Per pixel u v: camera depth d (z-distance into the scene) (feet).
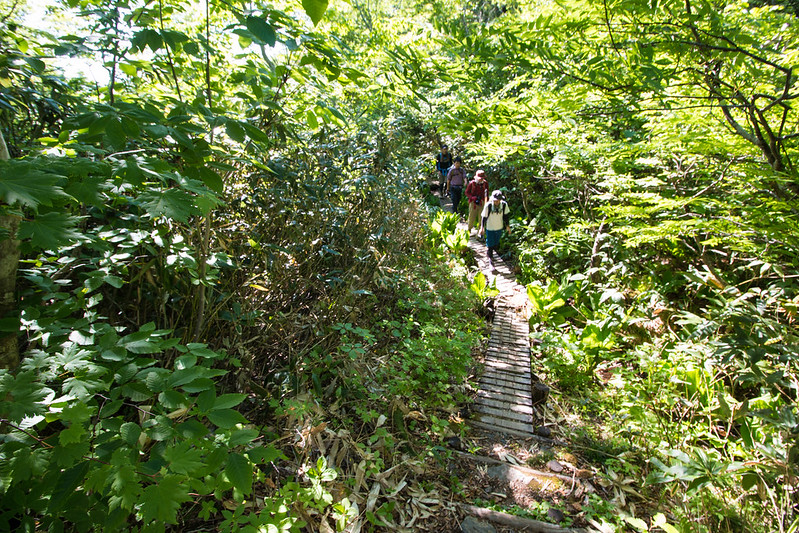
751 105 6.11
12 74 6.20
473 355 16.11
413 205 21.35
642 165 16.69
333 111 6.70
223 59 8.45
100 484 3.41
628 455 10.98
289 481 8.25
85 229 6.43
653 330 16.17
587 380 14.76
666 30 5.73
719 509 8.91
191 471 3.62
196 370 4.21
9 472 3.39
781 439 9.77
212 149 5.01
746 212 9.65
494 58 6.01
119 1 5.93
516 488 9.92
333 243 12.66
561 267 23.30
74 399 3.87
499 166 32.86
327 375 11.39
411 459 10.14
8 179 2.86
